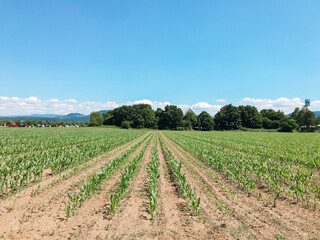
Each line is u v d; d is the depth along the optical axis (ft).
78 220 18.38
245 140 113.91
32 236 15.64
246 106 342.64
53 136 109.81
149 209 20.86
